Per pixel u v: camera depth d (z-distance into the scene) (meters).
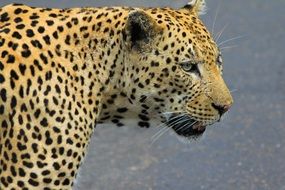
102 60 15.55
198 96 15.73
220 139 26.05
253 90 29.97
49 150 15.06
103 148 25.56
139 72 15.50
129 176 23.83
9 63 15.02
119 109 15.95
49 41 15.34
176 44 15.41
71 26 15.58
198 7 16.75
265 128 26.95
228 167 24.31
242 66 32.34
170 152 25.22
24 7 15.77
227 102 15.79
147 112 15.98
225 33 36.44
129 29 15.26
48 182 15.14
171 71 15.50
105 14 15.70
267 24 37.66
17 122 14.95
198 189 23.06
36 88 15.02
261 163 24.55
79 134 15.27
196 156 24.95
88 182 23.41
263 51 34.12
